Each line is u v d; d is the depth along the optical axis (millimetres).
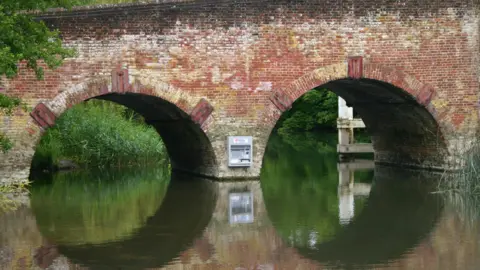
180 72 17625
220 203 15484
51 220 13500
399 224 12898
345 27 18656
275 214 14055
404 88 19125
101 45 16969
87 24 16828
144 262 10203
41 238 11773
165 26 17469
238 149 18281
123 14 17094
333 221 13242
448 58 19406
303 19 18375
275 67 18266
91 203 15758
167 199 16188
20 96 16375
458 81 19516
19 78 16344
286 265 10047
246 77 18125
